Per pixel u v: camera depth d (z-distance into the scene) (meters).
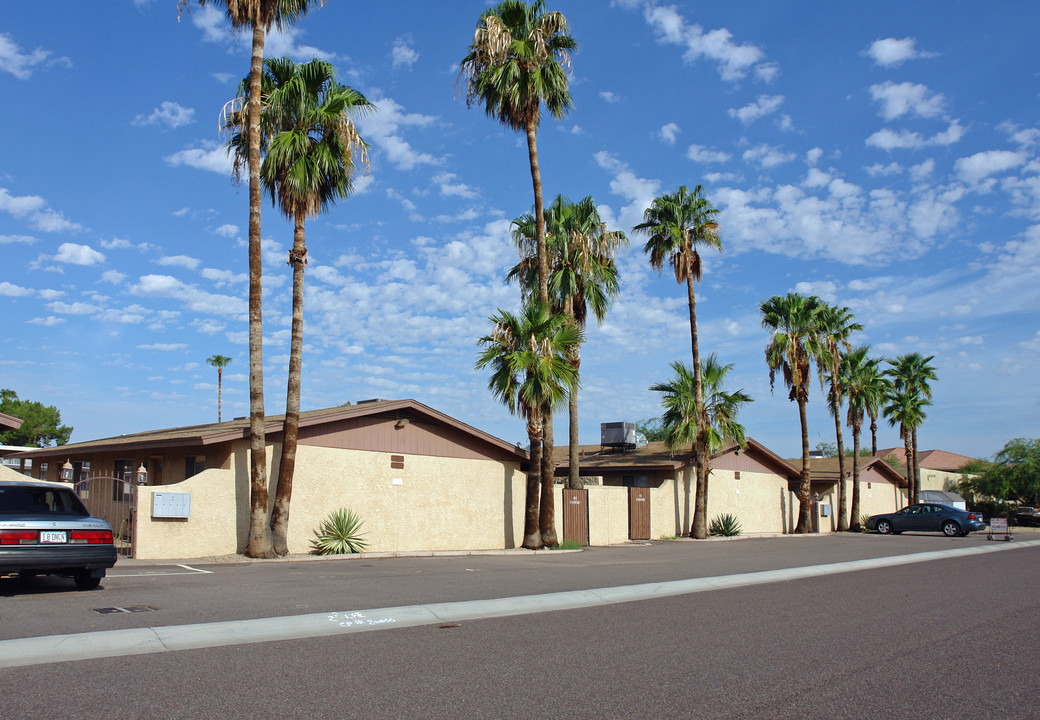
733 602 12.70
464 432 23.97
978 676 7.43
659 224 34.00
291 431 18.39
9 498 11.13
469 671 7.36
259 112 18.02
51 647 7.77
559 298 28.36
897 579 16.72
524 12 23.86
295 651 8.12
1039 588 14.88
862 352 45.53
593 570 17.34
